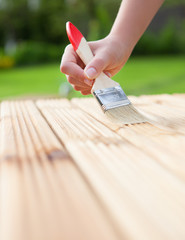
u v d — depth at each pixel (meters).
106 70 1.00
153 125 0.74
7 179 0.44
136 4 0.97
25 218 0.33
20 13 21.64
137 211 0.34
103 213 0.34
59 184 0.42
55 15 21.28
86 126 0.75
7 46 21.72
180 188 0.40
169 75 8.36
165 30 17.88
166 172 0.45
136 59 15.66
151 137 0.64
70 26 0.90
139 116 0.82
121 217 0.33
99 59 0.85
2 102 1.22
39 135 0.66
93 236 0.30
